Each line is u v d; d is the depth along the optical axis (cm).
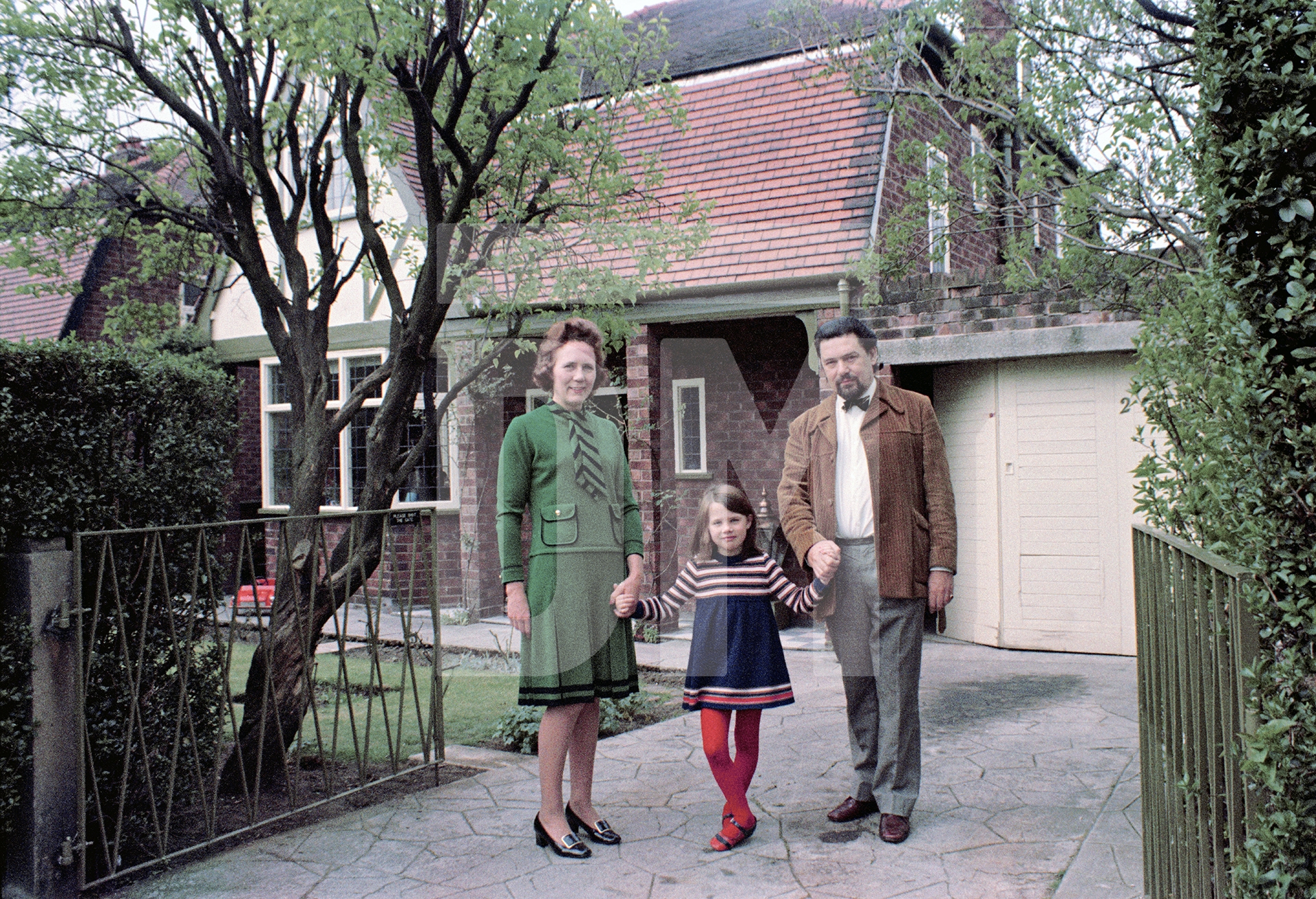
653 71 472
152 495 299
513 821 329
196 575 297
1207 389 219
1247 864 151
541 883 275
